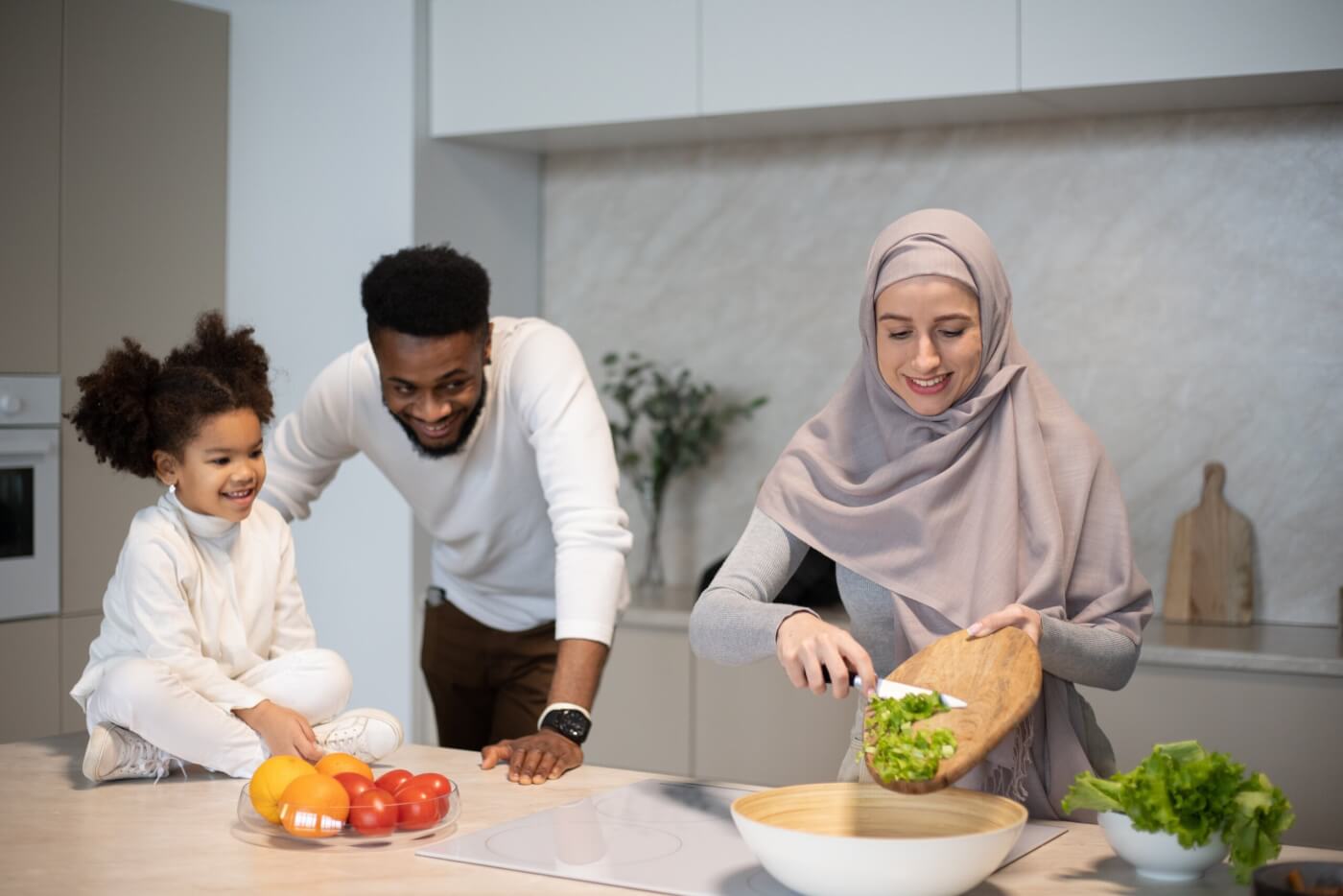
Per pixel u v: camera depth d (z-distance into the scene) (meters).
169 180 3.62
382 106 3.59
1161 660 2.84
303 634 1.87
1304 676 2.70
